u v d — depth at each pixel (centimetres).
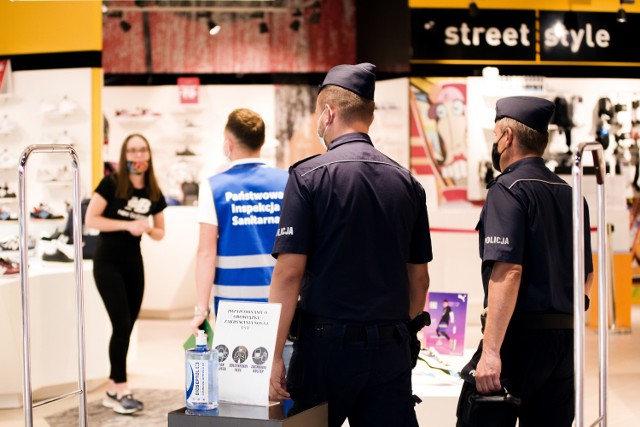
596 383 589
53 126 873
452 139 898
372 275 235
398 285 240
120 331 505
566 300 265
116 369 508
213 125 977
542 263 259
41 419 492
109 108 974
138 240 509
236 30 967
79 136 870
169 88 974
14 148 880
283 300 234
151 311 902
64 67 868
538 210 259
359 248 234
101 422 484
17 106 878
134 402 507
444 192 902
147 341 763
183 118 976
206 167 978
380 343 233
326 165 238
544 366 260
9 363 512
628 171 949
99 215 497
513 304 251
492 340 250
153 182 509
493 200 260
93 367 570
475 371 260
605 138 927
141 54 970
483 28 902
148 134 979
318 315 234
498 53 907
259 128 334
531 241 259
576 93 922
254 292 327
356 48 952
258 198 329
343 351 230
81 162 869
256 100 972
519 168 267
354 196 235
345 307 232
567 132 907
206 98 975
